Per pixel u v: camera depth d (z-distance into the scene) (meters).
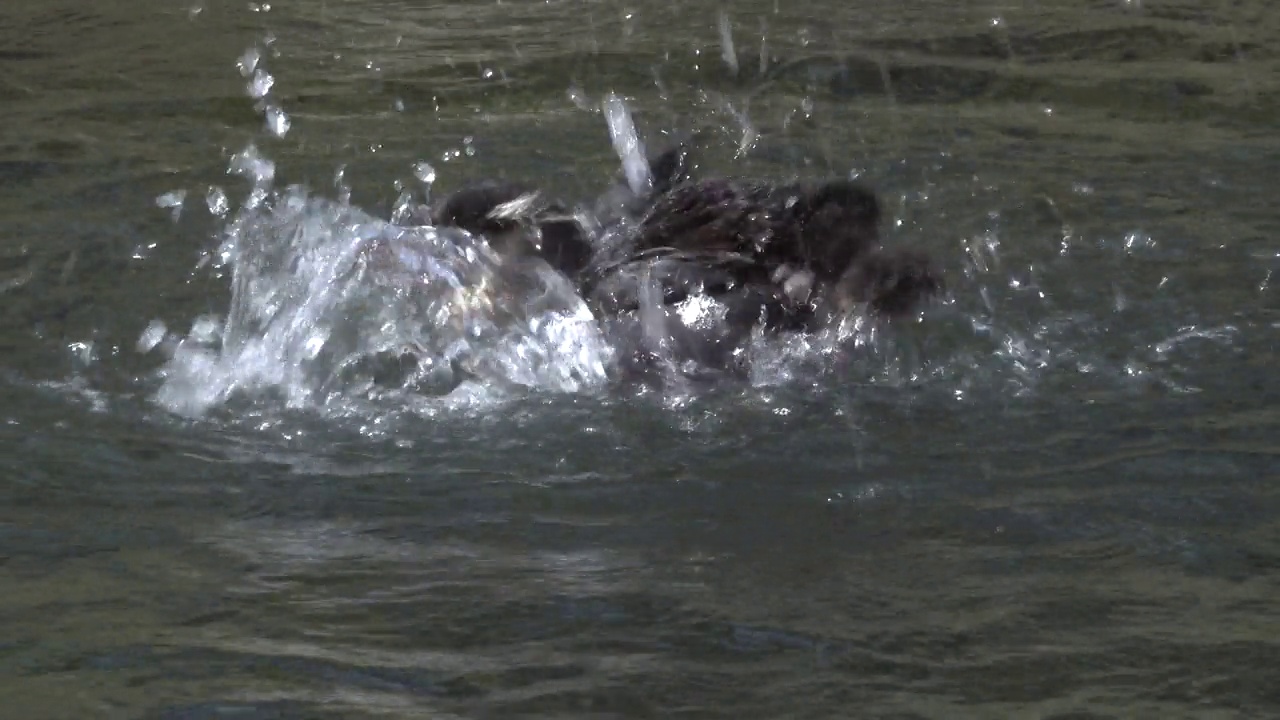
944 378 10.05
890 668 7.18
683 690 7.02
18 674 7.17
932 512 8.55
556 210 11.27
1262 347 10.38
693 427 9.52
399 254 10.70
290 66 16.02
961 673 7.14
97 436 9.46
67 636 7.46
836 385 10.00
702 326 10.29
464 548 8.26
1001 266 11.48
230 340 10.47
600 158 13.72
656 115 14.64
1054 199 12.61
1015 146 13.77
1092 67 15.62
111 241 12.07
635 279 10.59
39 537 8.36
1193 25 16.62
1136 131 14.16
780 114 14.61
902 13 17.11
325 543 8.31
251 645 7.39
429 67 15.88
